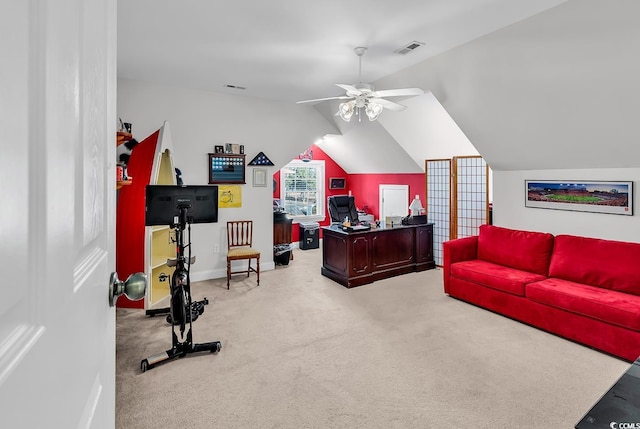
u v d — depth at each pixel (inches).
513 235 152.1
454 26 114.7
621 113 112.3
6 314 11.8
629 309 101.4
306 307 148.8
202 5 101.9
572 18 101.0
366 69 156.8
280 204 291.4
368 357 105.7
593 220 139.9
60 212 16.8
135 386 90.8
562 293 116.7
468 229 207.8
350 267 177.9
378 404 83.5
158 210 111.3
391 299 158.9
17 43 12.4
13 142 12.2
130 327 128.6
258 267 183.2
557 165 148.2
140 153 148.9
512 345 113.0
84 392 21.6
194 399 85.5
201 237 191.6
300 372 97.6
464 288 152.9
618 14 93.4
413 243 208.8
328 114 229.0
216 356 106.6
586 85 111.2
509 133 146.3
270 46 130.9
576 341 114.0
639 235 127.6
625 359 102.3
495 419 77.9
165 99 178.9
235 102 198.5
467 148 204.4
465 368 99.3
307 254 269.9
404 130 212.1
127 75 164.7
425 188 235.3
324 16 108.1
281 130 215.6
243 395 87.1
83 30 21.2
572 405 82.7
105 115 28.2
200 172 190.5
